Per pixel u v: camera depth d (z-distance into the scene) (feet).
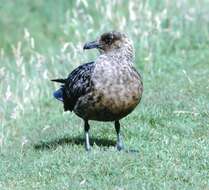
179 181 38.63
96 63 41.65
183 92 53.36
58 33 77.92
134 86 41.11
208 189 37.55
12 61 70.28
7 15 83.10
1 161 44.09
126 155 41.83
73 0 82.89
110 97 40.86
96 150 43.14
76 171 40.37
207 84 54.65
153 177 39.24
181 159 41.57
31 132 51.11
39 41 76.54
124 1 75.46
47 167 41.78
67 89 43.75
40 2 84.89
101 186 38.29
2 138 48.75
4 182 40.65
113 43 42.50
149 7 68.95
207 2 71.72
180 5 69.56
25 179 40.68
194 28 68.33
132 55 42.60
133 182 38.63
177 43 66.74
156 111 49.78
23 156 44.91
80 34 68.69
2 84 57.72
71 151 43.75
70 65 60.75
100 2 76.13
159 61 62.49
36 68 60.29
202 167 40.37
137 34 64.23
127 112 41.91
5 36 78.95
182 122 47.96
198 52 64.18
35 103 57.47
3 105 55.98
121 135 46.73
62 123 51.34
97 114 42.06
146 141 45.21
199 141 44.29
